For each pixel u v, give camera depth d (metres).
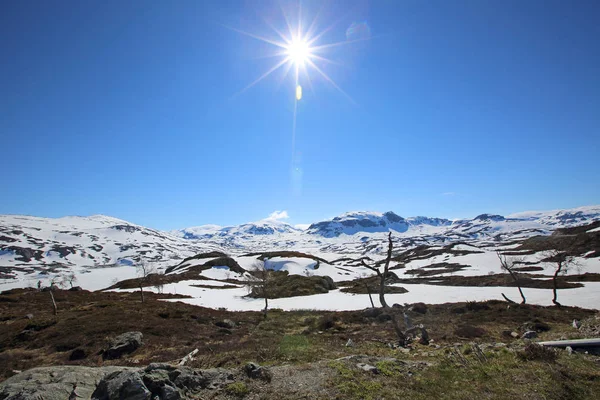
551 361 11.71
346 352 17.45
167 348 25.33
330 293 73.88
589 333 18.02
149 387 9.12
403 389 10.00
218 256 124.12
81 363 22.19
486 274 86.56
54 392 9.28
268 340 25.34
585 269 74.12
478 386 10.07
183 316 40.00
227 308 53.22
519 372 10.83
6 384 9.74
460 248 146.00
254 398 9.44
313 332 31.42
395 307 44.03
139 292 68.00
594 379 10.09
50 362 22.84
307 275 91.38
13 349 27.84
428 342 22.81
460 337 25.59
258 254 129.75
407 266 120.81
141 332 30.17
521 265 91.94
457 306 42.50
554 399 8.97
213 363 15.47
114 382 9.30
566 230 135.62
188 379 9.99
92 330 30.73
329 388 10.01
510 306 39.31
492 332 27.73
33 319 37.94
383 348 20.42
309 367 12.09
